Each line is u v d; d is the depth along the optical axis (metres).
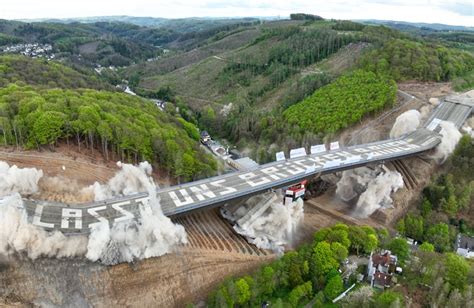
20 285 87.56
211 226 126.38
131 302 94.50
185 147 157.00
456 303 86.69
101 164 139.75
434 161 168.25
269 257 116.62
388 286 100.50
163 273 100.62
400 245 113.06
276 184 128.88
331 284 98.75
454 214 148.00
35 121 136.00
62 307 88.50
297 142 192.00
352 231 118.38
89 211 106.25
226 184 128.38
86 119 143.25
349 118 195.88
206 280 105.12
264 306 100.00
